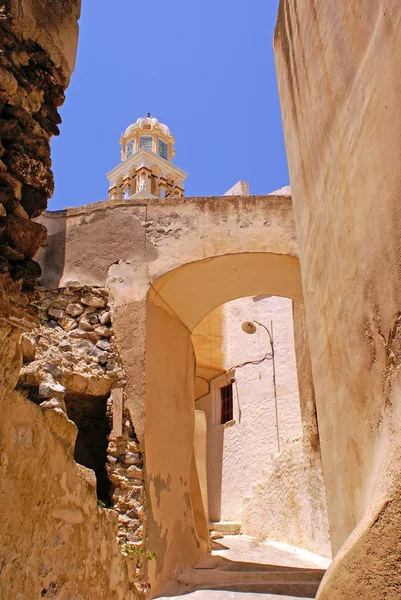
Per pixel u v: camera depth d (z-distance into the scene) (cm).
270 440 1230
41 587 278
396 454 218
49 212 751
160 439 654
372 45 251
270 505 1080
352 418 311
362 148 271
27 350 444
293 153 476
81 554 328
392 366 237
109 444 603
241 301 1435
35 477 279
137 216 723
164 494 641
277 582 621
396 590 195
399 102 216
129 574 423
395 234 227
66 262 717
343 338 326
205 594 563
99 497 657
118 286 686
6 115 279
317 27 360
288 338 1270
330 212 346
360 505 295
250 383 1335
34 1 302
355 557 222
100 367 641
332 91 329
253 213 720
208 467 1434
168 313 747
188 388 803
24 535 266
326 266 365
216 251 698
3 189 266
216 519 1352
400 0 213
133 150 2408
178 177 2312
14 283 260
